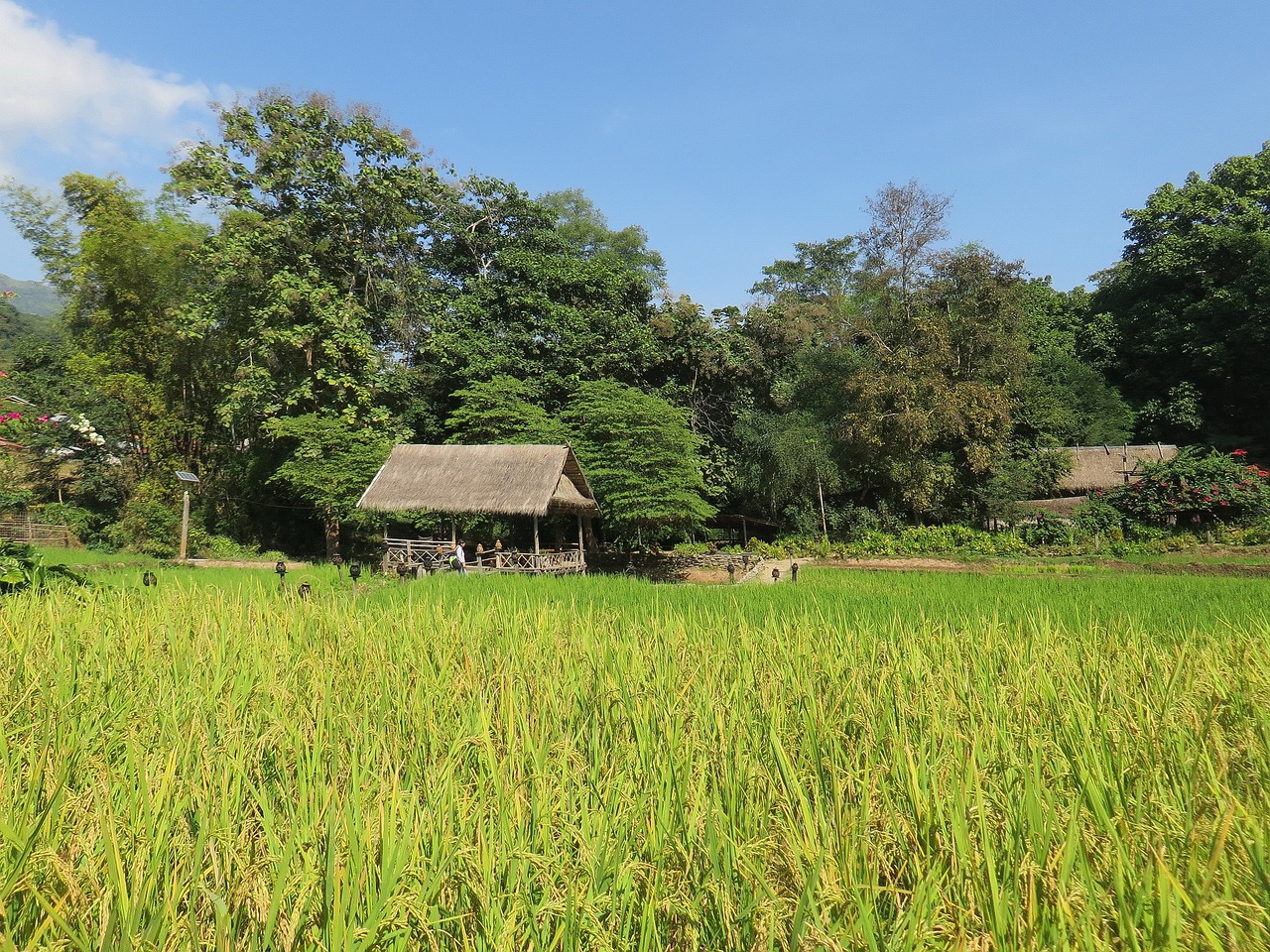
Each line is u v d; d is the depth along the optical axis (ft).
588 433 99.55
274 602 31.01
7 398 97.19
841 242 158.51
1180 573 74.84
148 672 18.11
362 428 96.94
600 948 8.09
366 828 9.54
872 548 101.55
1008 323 105.29
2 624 22.17
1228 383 137.59
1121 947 8.21
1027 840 9.85
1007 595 41.78
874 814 10.67
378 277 104.94
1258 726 14.76
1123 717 14.80
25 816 9.88
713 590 46.14
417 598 38.86
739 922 8.60
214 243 95.61
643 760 13.07
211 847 9.21
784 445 110.52
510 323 112.47
